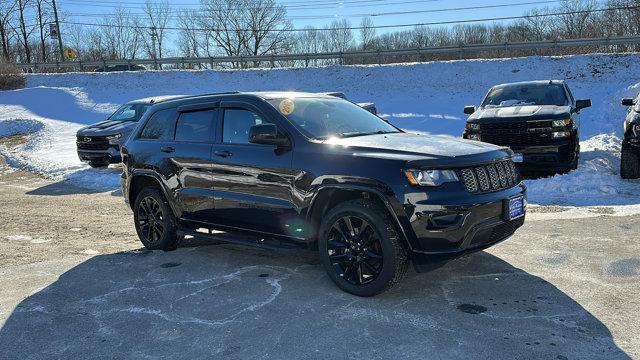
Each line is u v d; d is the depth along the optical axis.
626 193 8.03
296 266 5.22
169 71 32.06
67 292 4.72
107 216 8.36
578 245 5.55
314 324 3.83
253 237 5.11
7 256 6.01
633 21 48.88
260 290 4.57
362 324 3.79
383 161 4.12
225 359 3.38
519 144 9.07
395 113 21.39
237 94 5.31
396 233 4.09
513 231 4.54
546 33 55.56
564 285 4.43
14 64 33.75
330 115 5.19
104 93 29.55
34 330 3.93
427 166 3.99
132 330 3.87
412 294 4.34
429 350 3.38
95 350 3.58
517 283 4.51
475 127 9.45
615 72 23.25
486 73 25.44
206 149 5.32
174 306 4.29
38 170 14.02
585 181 8.68
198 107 5.57
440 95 24.20
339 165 4.30
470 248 4.06
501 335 3.55
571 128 8.89
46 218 8.27
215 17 63.03
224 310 4.16
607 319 3.76
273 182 4.72
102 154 12.77
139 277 5.08
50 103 27.62
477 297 4.23
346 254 4.36
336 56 30.86
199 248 6.08
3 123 22.61
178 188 5.60
